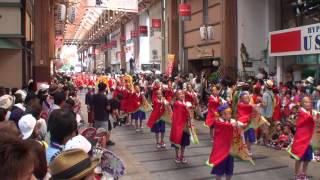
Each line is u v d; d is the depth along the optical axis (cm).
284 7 2191
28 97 791
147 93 2186
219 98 1208
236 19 2308
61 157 227
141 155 1062
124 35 5544
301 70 1875
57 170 224
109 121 1177
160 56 3778
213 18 2580
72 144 340
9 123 325
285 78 1916
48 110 719
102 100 1041
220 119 732
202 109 1594
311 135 777
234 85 1438
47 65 2384
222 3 2355
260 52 2320
